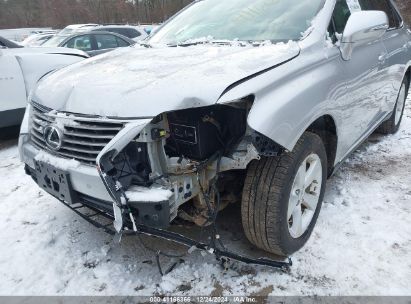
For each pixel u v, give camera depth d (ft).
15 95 15.29
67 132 7.03
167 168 6.65
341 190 10.74
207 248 7.25
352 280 7.43
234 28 9.73
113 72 7.72
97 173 6.58
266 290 7.32
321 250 8.29
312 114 7.41
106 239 9.12
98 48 30.27
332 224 9.18
